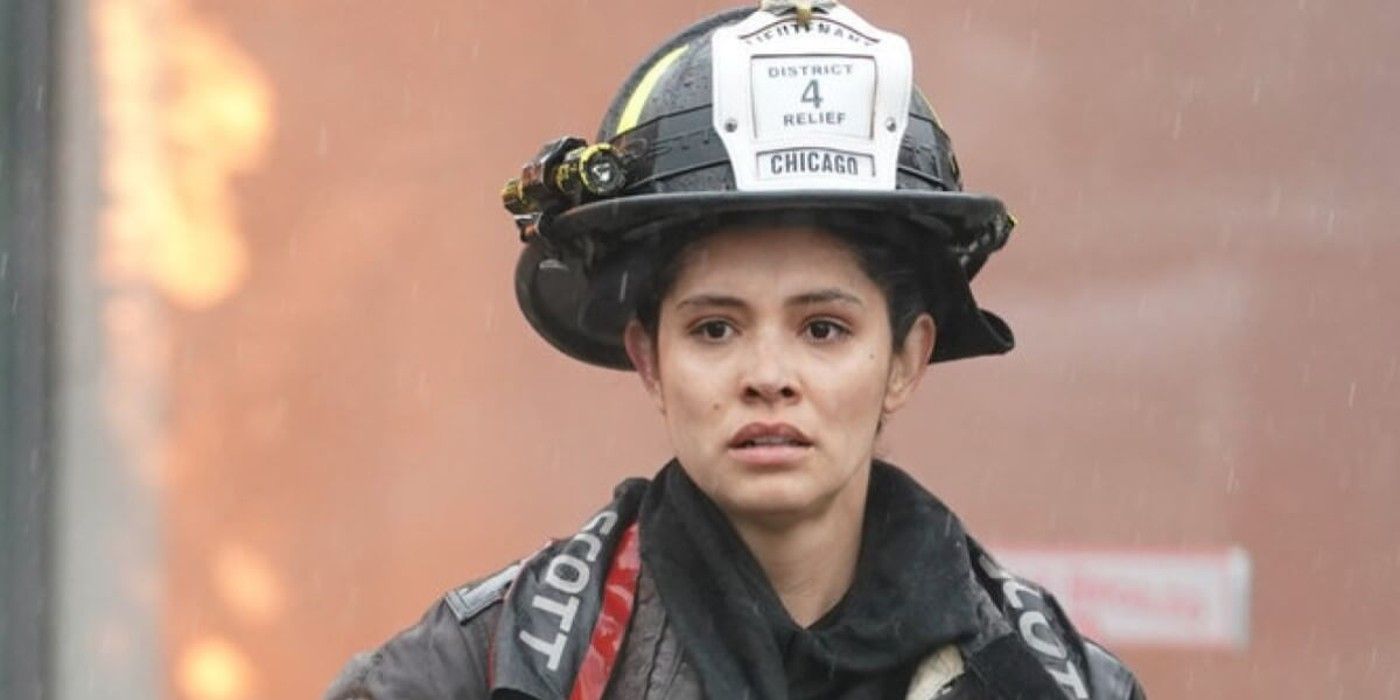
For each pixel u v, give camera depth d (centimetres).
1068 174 1848
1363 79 1820
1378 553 1819
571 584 746
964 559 751
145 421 1886
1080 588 1859
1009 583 784
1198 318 1844
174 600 1889
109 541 1878
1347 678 1823
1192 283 1844
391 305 1905
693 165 736
